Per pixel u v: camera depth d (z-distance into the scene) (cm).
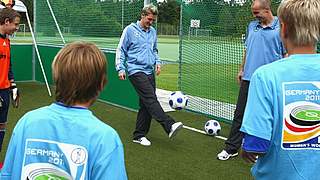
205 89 811
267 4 470
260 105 186
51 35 1054
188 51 828
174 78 1413
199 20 798
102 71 169
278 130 186
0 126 476
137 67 559
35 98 901
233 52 765
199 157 523
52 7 1031
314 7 181
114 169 158
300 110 184
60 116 167
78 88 164
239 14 735
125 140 593
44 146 165
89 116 167
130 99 795
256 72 192
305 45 187
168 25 4031
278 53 471
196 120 727
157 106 546
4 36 467
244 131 189
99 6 859
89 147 160
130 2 770
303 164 186
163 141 591
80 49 168
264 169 194
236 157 522
